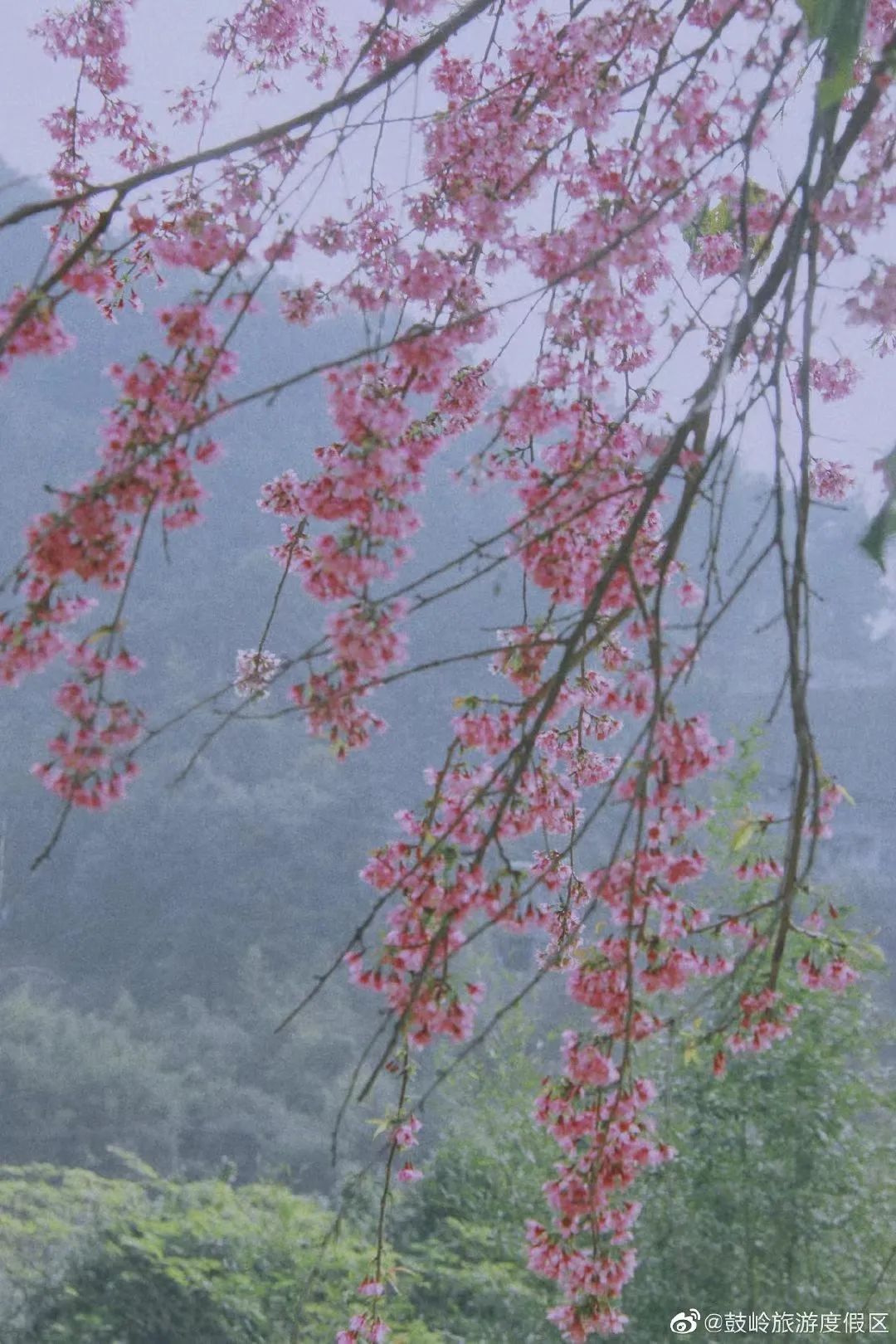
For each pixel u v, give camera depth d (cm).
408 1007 183
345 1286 661
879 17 249
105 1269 688
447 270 246
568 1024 773
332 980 3641
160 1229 688
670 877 213
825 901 240
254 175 223
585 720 267
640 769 176
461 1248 752
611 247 187
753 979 219
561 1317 224
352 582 202
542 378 250
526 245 253
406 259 247
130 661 188
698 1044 226
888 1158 640
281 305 255
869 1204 622
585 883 236
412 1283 701
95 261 221
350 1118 2509
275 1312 662
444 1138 789
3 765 4375
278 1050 3297
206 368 196
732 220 281
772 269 200
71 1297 682
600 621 196
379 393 210
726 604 177
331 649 198
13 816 4381
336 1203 794
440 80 296
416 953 207
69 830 4341
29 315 188
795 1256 620
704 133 251
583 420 246
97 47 308
